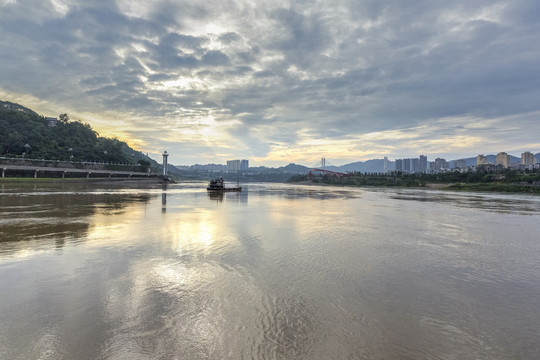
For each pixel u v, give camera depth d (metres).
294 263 11.81
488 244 16.52
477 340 6.36
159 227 19.47
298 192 86.31
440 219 27.17
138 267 10.82
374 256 13.20
